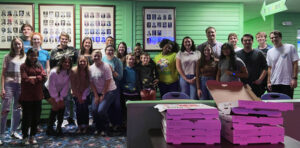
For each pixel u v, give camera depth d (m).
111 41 4.84
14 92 3.78
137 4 5.50
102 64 3.79
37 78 3.38
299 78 7.12
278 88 4.11
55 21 5.25
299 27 7.27
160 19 5.53
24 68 3.35
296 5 6.45
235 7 5.71
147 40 5.50
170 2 5.56
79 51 4.56
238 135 1.20
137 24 5.51
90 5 5.34
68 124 4.75
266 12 4.62
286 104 1.23
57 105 3.86
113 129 4.28
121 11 5.45
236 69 3.56
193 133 1.21
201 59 3.98
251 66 4.02
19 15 5.15
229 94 1.54
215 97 1.52
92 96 3.94
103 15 5.39
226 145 1.19
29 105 3.45
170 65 4.41
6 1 5.11
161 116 1.52
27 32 4.46
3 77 3.70
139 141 1.55
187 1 5.58
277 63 4.11
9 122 4.95
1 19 5.11
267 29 7.46
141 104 1.56
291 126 1.62
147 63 4.29
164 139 1.29
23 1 5.16
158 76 4.41
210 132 1.21
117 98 4.23
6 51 5.14
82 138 3.85
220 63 3.73
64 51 4.51
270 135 1.22
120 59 4.62
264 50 4.76
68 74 3.80
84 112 4.09
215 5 5.66
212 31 4.46
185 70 4.22
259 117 1.22
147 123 1.56
